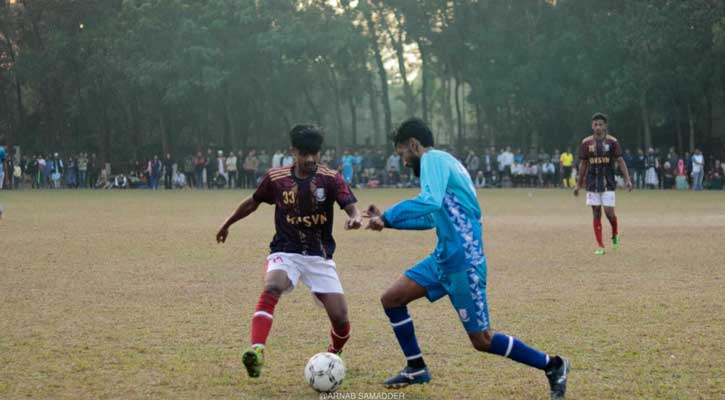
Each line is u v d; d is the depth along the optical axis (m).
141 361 9.92
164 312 12.99
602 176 21.22
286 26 75.31
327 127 99.81
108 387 8.82
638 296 14.48
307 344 10.87
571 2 74.50
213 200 48.53
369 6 79.94
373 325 12.06
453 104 125.12
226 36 76.81
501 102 76.25
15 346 10.63
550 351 10.41
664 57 68.06
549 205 42.47
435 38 80.12
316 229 9.34
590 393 8.63
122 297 14.34
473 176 72.62
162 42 76.12
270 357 10.19
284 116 85.25
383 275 17.19
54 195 55.97
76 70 81.00
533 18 76.94
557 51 72.50
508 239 24.70
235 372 9.48
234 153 77.00
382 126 113.94
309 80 82.81
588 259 19.84
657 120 76.31
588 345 10.73
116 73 78.62
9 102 87.00
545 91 73.62
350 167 71.94
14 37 83.81
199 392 8.68
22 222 30.83
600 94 72.69
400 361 10.04
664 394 8.59
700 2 66.75
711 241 23.89
